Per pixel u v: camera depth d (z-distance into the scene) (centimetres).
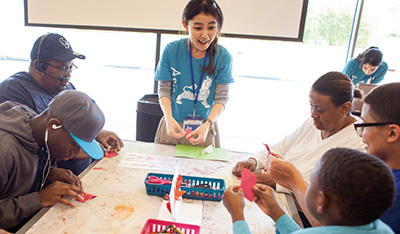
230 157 157
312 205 58
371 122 77
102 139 154
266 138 354
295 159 133
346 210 50
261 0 273
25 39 369
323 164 55
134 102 413
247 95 450
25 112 111
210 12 137
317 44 307
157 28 291
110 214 98
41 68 147
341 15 298
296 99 444
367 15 301
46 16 299
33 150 107
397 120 71
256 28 282
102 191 112
